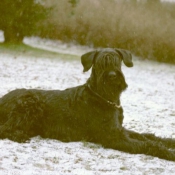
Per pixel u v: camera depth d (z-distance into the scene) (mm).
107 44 47781
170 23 47938
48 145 8422
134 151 8180
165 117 13836
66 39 50594
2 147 7945
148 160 7828
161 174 7074
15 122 8680
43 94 9227
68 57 36469
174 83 25766
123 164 7512
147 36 45625
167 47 43469
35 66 27859
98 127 8578
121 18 49406
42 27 42156
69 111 8828
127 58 8664
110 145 8422
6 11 37062
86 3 52938
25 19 37844
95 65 8391
